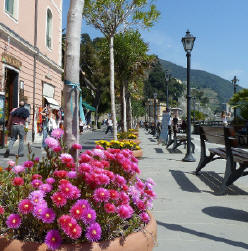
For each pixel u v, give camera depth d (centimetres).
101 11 1074
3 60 1285
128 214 215
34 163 258
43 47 1878
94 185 222
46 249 189
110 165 276
